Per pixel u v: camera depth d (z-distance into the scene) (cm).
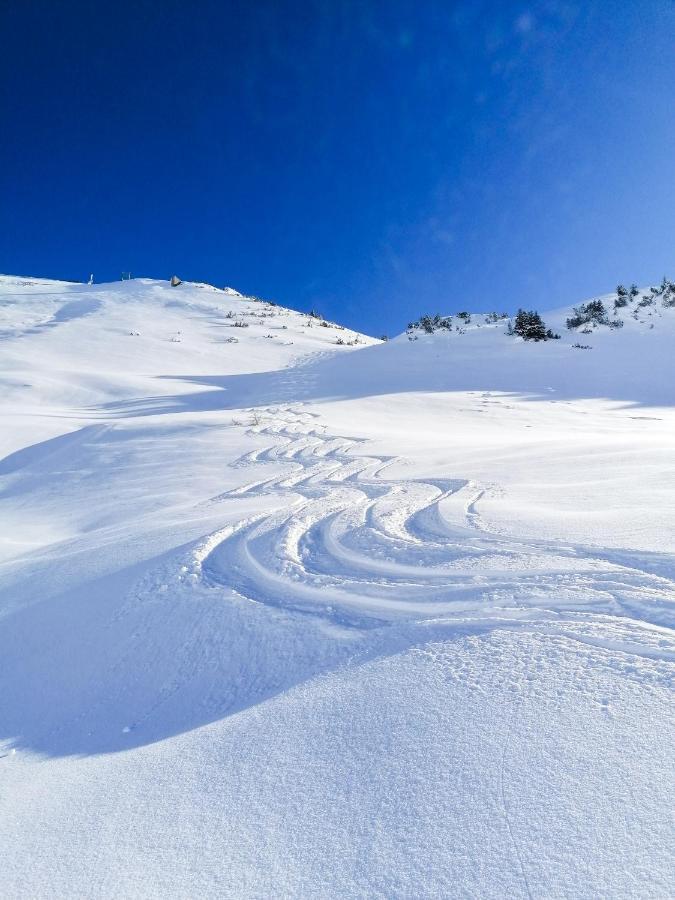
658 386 2598
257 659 351
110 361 3588
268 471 1030
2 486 1257
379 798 199
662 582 329
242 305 6256
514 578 372
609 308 4322
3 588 575
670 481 594
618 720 214
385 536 517
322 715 260
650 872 152
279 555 505
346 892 164
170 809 218
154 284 7112
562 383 2711
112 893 179
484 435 1449
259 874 177
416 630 326
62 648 433
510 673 258
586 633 284
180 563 511
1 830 227
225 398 2509
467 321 4634
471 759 208
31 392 2530
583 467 736
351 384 2727
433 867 166
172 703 335
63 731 335
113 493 1037
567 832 169
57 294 6188
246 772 231
